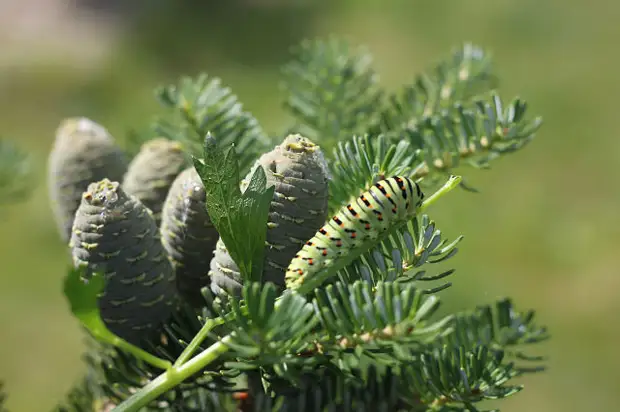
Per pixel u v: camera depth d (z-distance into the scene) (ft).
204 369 1.57
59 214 1.70
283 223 1.52
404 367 1.59
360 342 1.44
